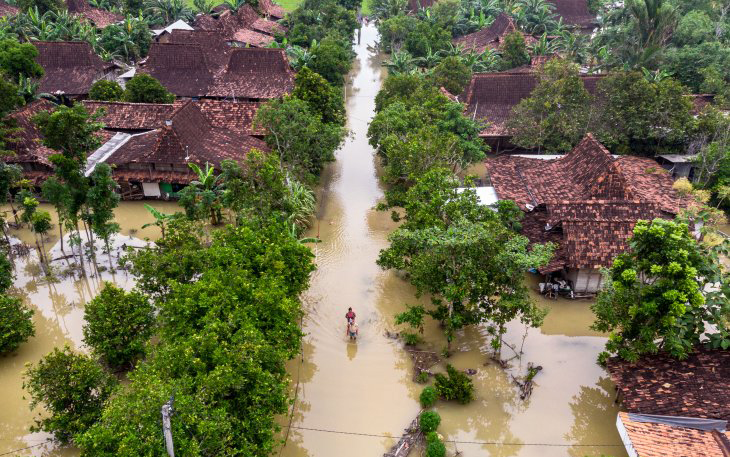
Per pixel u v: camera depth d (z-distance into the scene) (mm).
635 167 42375
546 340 29859
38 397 21531
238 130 48625
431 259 26719
